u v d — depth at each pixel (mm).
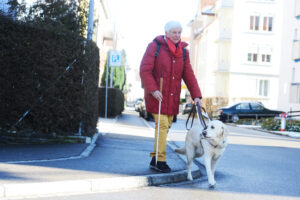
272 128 22047
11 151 7215
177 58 6219
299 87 28859
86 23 9977
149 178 5688
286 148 12133
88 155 7508
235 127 24094
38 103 8516
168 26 6168
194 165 7070
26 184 4676
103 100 23141
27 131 8594
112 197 4867
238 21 38094
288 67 31344
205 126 5801
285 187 6094
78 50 8797
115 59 20672
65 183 4949
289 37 31344
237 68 38281
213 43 43125
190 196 5152
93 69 9742
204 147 5695
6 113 8336
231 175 6965
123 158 7418
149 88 6043
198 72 53312
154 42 6254
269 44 38281
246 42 38250
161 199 4914
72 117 8938
